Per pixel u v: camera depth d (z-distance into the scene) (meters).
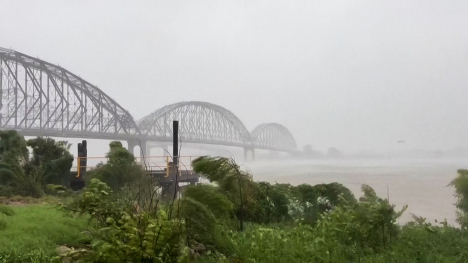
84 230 6.78
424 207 15.77
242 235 6.20
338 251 5.39
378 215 6.32
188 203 6.21
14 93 74.62
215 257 5.45
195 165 8.06
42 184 13.49
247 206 8.62
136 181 11.06
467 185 9.38
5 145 14.20
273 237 5.69
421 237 6.73
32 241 5.62
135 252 3.92
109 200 5.67
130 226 4.17
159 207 6.10
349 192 10.88
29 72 76.31
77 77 82.12
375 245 6.12
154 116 95.62
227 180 7.93
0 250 5.04
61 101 80.31
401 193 21.06
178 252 4.22
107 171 11.66
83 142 18.78
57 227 6.57
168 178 16.00
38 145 14.95
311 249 5.16
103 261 3.94
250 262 5.01
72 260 4.29
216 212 6.91
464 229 7.86
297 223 8.25
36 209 8.54
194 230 6.01
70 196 11.12
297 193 10.15
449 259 5.40
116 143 13.09
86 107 83.38
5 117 73.62
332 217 6.73
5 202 10.80
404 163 68.06
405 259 5.29
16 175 12.98
